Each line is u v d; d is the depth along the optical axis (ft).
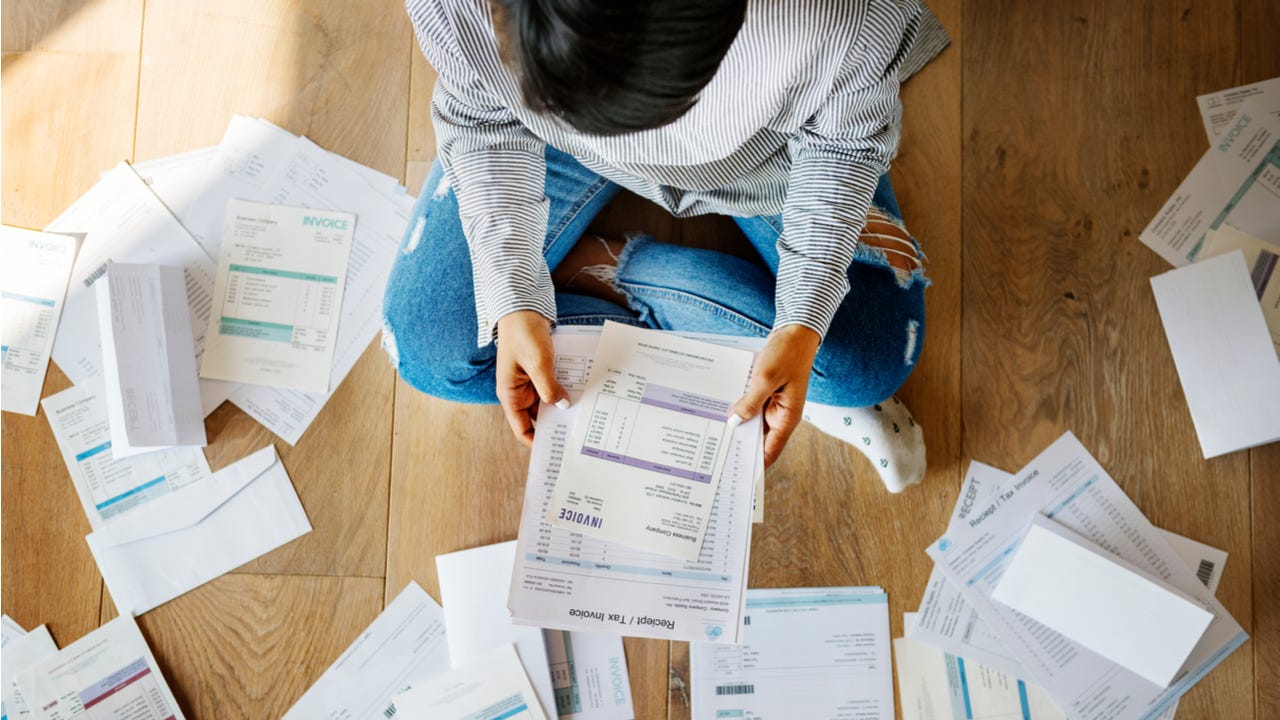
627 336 3.11
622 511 3.04
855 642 3.94
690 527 3.02
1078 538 3.92
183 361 4.04
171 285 4.06
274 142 4.31
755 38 2.52
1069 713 3.83
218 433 4.11
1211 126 4.22
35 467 4.11
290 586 4.01
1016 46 4.30
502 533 4.04
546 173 3.61
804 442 4.09
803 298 3.05
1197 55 4.27
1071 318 4.15
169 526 4.05
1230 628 3.88
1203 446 4.01
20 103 4.34
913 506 4.03
